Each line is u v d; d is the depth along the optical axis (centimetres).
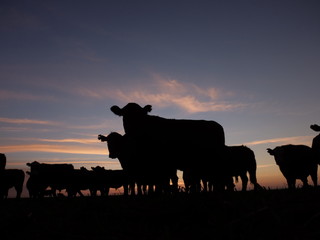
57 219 579
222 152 1055
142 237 434
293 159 1593
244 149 1484
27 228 529
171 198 670
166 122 1078
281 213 442
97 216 564
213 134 1060
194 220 483
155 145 1059
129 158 1132
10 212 705
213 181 1051
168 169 1082
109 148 1441
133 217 536
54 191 1988
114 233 465
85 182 2027
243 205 498
